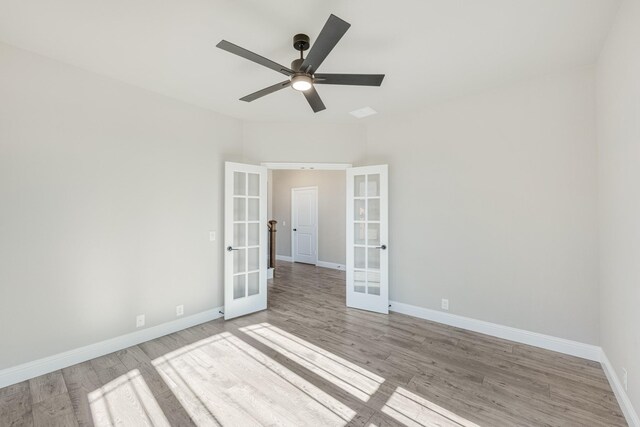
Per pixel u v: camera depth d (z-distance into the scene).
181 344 3.04
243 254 3.98
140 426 1.89
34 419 1.94
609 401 2.14
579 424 1.91
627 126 1.93
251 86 3.09
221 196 3.85
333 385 2.33
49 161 2.51
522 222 3.04
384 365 2.63
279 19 2.04
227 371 2.53
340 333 3.31
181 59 2.57
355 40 2.29
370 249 4.14
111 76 2.86
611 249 2.29
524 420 1.94
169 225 3.32
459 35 2.23
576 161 2.76
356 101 3.52
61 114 2.58
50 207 2.52
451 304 3.51
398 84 3.07
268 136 4.18
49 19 2.03
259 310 4.07
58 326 2.55
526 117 3.00
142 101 3.12
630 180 1.90
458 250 3.45
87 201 2.72
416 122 3.78
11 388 2.27
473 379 2.41
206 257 3.67
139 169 3.08
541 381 2.38
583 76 2.72
